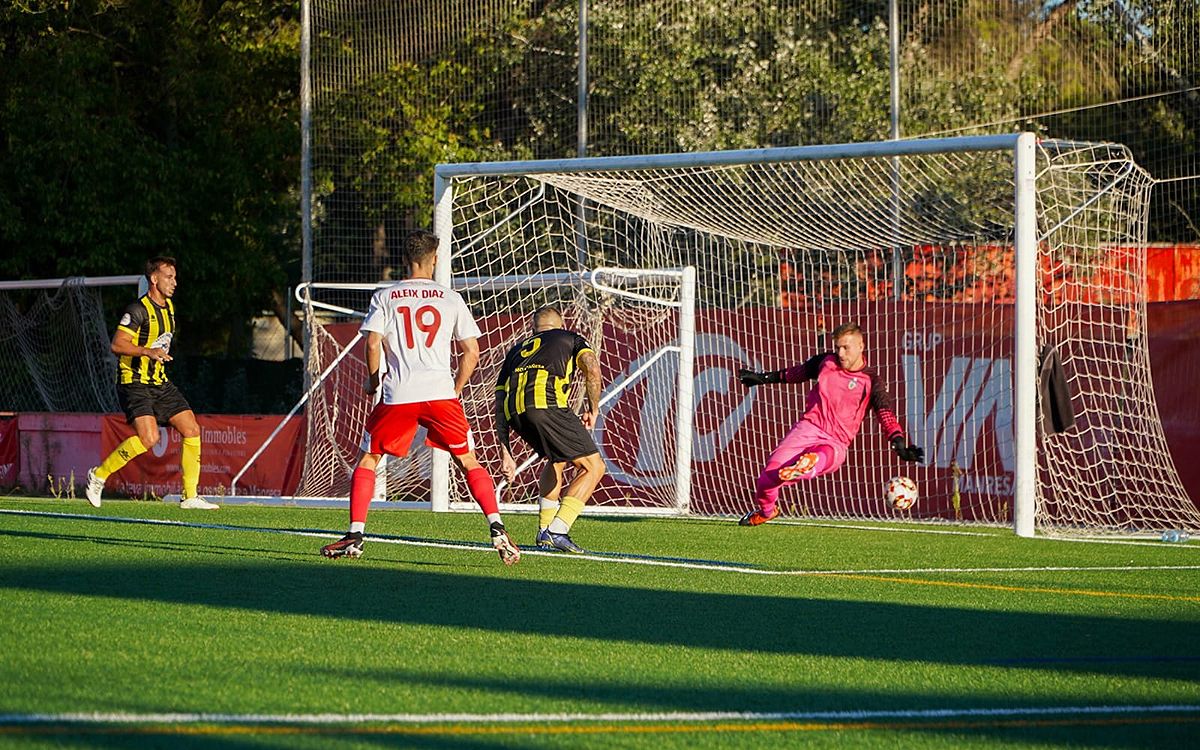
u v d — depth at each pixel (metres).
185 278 92.00
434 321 30.22
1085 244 50.31
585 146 70.75
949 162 54.97
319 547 35.06
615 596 26.50
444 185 50.75
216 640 20.39
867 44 74.38
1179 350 49.59
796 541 39.31
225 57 93.50
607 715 15.93
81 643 19.77
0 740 13.86
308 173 71.81
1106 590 28.72
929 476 52.59
